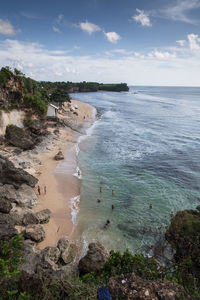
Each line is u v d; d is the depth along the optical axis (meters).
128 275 7.68
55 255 18.27
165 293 6.64
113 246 21.06
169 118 92.06
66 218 25.03
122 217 25.64
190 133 65.81
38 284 7.75
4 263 9.02
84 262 16.30
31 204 26.09
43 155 43.56
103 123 81.44
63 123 70.38
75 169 38.38
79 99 172.75
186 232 17.20
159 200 29.33
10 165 30.53
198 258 14.01
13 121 47.06
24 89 52.16
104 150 49.59
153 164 41.72
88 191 31.33
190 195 30.58
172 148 51.50
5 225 19.72
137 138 60.16
